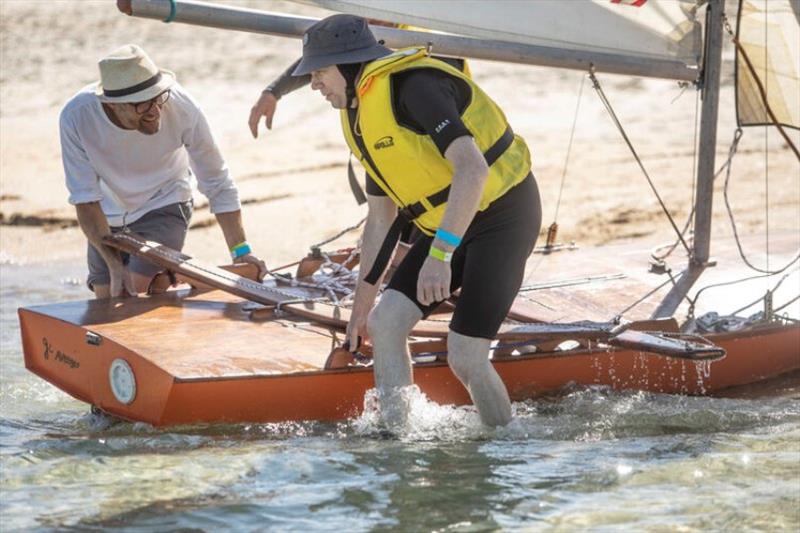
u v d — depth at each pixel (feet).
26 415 37.17
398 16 40.24
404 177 31.24
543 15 41.91
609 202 75.51
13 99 102.42
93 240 40.55
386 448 32.09
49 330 37.73
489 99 31.99
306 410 33.86
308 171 84.33
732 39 44.88
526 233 31.94
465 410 34.76
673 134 95.66
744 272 46.85
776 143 90.79
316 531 27.30
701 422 35.24
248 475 30.45
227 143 91.20
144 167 41.42
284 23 39.60
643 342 34.09
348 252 45.93
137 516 28.22
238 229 43.11
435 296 30.01
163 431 33.24
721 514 28.09
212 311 38.70
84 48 119.24
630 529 27.27
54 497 29.37
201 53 120.06
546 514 28.12
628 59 43.78
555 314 40.96
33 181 80.12
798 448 32.73
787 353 40.86
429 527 27.48
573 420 34.88
